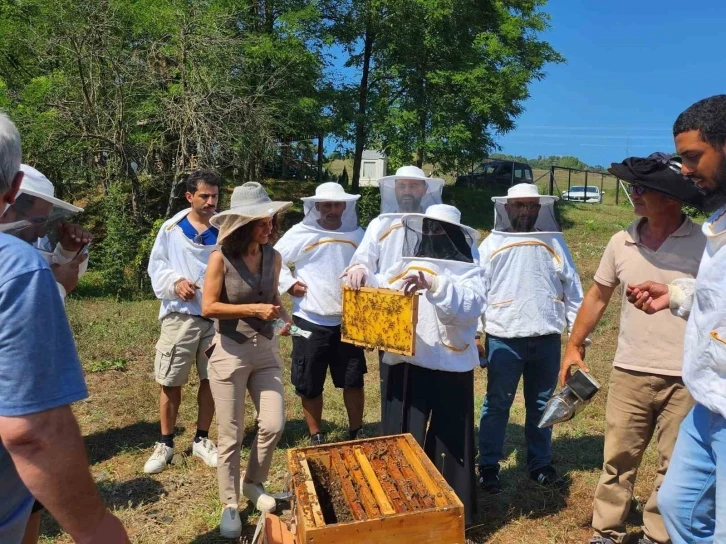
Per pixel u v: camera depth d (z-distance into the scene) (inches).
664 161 115.8
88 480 60.3
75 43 498.9
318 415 185.2
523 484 165.8
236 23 663.8
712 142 84.9
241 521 142.2
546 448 166.9
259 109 552.7
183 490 159.5
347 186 946.1
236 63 564.1
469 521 137.7
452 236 131.5
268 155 613.6
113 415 212.2
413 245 135.8
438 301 122.1
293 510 112.5
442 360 132.1
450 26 781.9
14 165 60.6
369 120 789.2
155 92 520.7
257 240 134.3
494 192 1071.0
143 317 357.7
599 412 221.0
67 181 562.9
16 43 578.6
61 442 57.9
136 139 533.0
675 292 104.0
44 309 57.6
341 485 107.6
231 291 134.5
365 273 137.0
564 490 164.1
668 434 119.6
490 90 762.8
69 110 507.5
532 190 157.6
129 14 534.9
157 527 141.7
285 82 666.8
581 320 133.5
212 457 172.1
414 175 167.2
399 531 93.3
